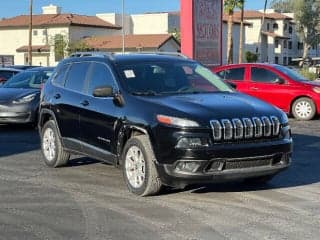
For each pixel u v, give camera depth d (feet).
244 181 31.71
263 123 28.09
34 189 31.01
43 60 270.46
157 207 27.58
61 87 35.70
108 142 30.99
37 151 42.22
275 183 31.99
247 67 62.59
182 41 69.21
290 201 28.50
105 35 286.46
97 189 30.91
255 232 24.25
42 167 36.55
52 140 36.24
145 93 30.42
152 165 28.27
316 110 59.57
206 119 27.22
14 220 25.89
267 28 344.08
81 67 34.53
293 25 371.76
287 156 28.89
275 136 28.48
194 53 68.74
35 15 288.92
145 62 32.37
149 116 28.32
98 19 294.66
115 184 31.96
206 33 70.74
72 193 30.17
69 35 266.57
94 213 26.78
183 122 27.12
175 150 27.14
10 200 28.94
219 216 26.25
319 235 23.91
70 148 34.53
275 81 60.95
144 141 28.55
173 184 27.86
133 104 29.50
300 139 46.80
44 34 273.75
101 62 32.86
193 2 68.08
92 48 255.91
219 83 32.73
